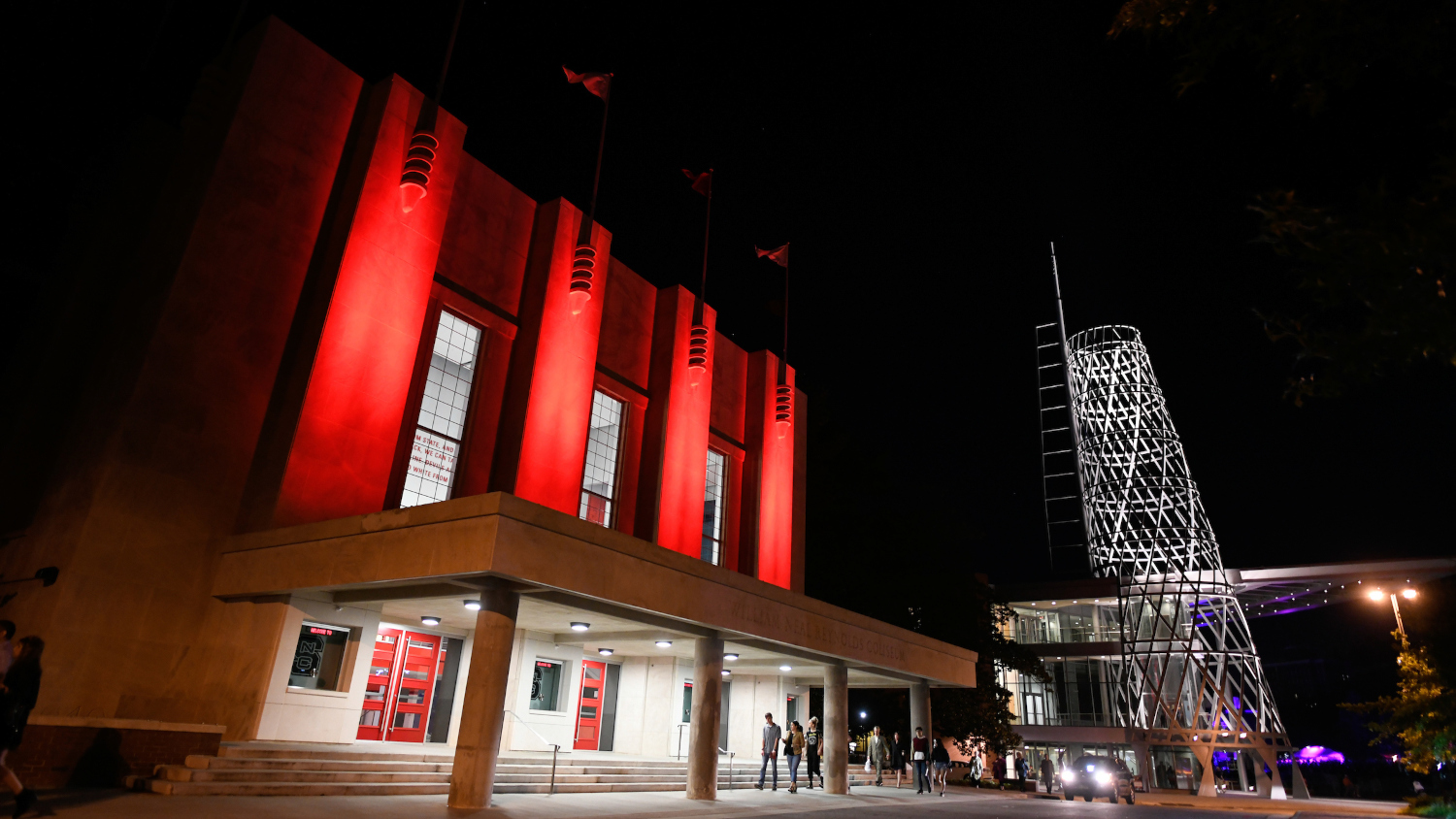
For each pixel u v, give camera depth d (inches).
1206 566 2187.5
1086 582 2591.0
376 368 765.9
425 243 828.0
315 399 719.7
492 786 639.1
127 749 544.7
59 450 741.9
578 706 993.5
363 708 781.3
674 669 1055.6
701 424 1139.3
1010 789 1777.8
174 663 649.0
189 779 530.9
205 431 689.0
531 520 601.0
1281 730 1882.4
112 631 619.8
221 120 754.2
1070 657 2603.3
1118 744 2466.8
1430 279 198.5
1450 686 1122.7
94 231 805.2
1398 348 205.9
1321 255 209.0
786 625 887.1
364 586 646.5
